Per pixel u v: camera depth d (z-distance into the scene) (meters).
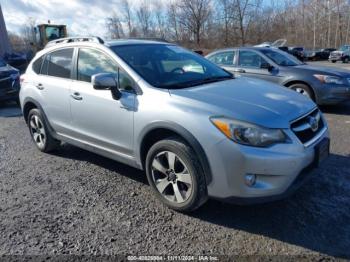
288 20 61.25
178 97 3.34
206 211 3.48
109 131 3.97
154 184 3.62
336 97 7.16
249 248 2.90
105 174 4.50
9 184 4.29
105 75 3.62
